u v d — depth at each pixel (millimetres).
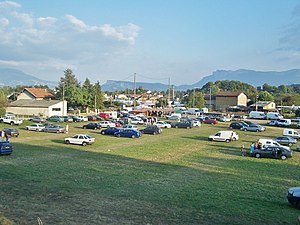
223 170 26125
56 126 53406
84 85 129000
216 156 33312
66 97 103000
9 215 13875
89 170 24359
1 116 69750
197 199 17391
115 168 25500
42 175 22125
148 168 25922
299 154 36781
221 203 16812
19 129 56344
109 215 14297
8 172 22797
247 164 29312
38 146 37312
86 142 39219
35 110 86188
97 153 33219
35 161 27672
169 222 13664
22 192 17641
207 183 21312
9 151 30531
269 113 90375
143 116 81312
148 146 39531
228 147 40281
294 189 16828
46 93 108000
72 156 30938
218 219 14281
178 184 20734
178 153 34594
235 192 19250
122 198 17078
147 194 18062
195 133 56688
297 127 68625
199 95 133250
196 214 14867
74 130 57500
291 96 142625
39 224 12648
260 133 58562
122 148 37312
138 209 15289
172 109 105688
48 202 15953
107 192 18188
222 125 73500
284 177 24094
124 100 153125
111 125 62344
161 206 15898
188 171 25219
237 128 64562
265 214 15258
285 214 15352
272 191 19844
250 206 16469
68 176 22047
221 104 135875
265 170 26703
